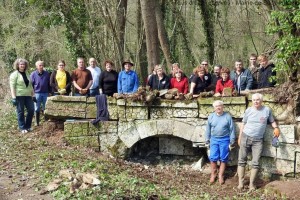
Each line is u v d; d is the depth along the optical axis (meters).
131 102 10.43
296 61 9.49
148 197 7.60
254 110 9.26
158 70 11.02
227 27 21.19
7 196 7.54
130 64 11.41
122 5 18.34
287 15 9.42
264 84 10.53
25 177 8.44
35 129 12.06
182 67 21.84
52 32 20.48
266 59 10.61
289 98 9.51
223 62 21.89
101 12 17.52
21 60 11.83
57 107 10.95
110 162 9.84
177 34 21.55
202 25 21.19
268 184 8.91
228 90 10.01
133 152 10.85
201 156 10.59
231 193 8.88
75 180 7.75
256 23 20.25
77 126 10.73
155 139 10.83
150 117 10.41
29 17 20.61
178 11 21.34
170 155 10.77
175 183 9.33
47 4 18.38
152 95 10.18
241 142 9.34
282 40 9.48
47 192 7.68
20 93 11.81
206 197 8.39
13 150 10.23
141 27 19.23
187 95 10.17
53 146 10.55
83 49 18.33
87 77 12.00
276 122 9.60
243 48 21.53
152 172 10.02
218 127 9.52
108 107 10.67
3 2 21.44
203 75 11.04
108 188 7.70
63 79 12.12
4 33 21.78
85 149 10.48
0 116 14.93
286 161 9.41
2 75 22.05
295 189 8.47
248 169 9.77
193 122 10.12
